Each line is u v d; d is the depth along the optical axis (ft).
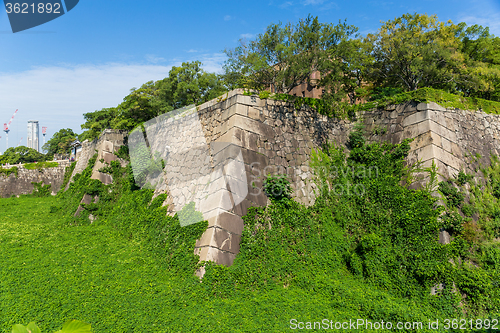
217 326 20.74
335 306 23.97
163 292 25.12
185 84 49.80
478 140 37.27
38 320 20.76
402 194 30.83
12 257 33.09
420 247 26.86
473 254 26.58
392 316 21.95
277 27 39.32
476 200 31.07
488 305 23.24
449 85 49.37
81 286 26.20
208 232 27.96
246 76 43.06
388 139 36.55
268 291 25.72
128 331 19.98
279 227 30.45
